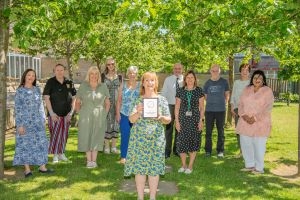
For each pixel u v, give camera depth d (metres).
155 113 5.29
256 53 12.16
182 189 6.24
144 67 18.00
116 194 5.93
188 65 16.75
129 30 14.73
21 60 32.88
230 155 9.03
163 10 5.80
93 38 7.63
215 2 6.00
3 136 6.77
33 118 6.73
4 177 6.79
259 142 7.39
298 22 5.89
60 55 14.65
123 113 7.72
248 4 5.46
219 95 8.72
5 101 6.80
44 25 5.63
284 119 17.23
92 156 7.55
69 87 7.71
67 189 6.15
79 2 6.73
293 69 11.12
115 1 6.66
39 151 6.81
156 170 5.35
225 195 6.01
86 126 7.33
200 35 7.15
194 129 7.04
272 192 6.23
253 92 7.47
